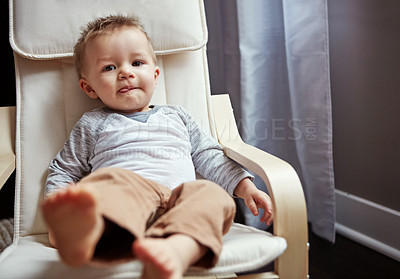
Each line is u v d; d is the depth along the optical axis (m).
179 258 0.61
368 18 1.38
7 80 1.59
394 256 1.39
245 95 1.53
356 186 1.55
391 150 1.38
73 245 0.58
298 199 0.80
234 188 0.99
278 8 1.51
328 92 1.36
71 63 1.12
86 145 1.02
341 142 1.59
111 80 1.00
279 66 1.56
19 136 1.06
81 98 1.12
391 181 1.40
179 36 1.14
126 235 0.72
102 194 0.65
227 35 1.66
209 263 0.70
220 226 0.71
